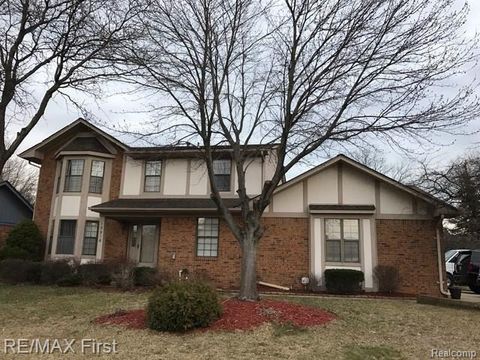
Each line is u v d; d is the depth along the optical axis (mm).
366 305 12562
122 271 15586
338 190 17562
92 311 10805
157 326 8531
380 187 17359
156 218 19125
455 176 21391
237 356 7141
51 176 20859
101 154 20125
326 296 14969
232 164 19297
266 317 9352
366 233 16984
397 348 7988
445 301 13078
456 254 21719
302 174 17625
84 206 19500
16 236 19141
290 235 17422
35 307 11438
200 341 7902
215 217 18359
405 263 16578
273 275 17109
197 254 18141
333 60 10859
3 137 12523
